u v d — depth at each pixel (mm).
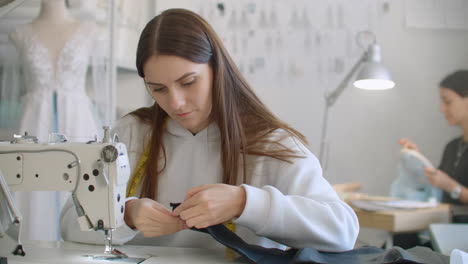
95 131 2451
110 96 2553
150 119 1390
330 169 3074
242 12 3141
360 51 3016
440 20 2977
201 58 1112
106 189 1015
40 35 2383
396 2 2996
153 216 1036
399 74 3016
